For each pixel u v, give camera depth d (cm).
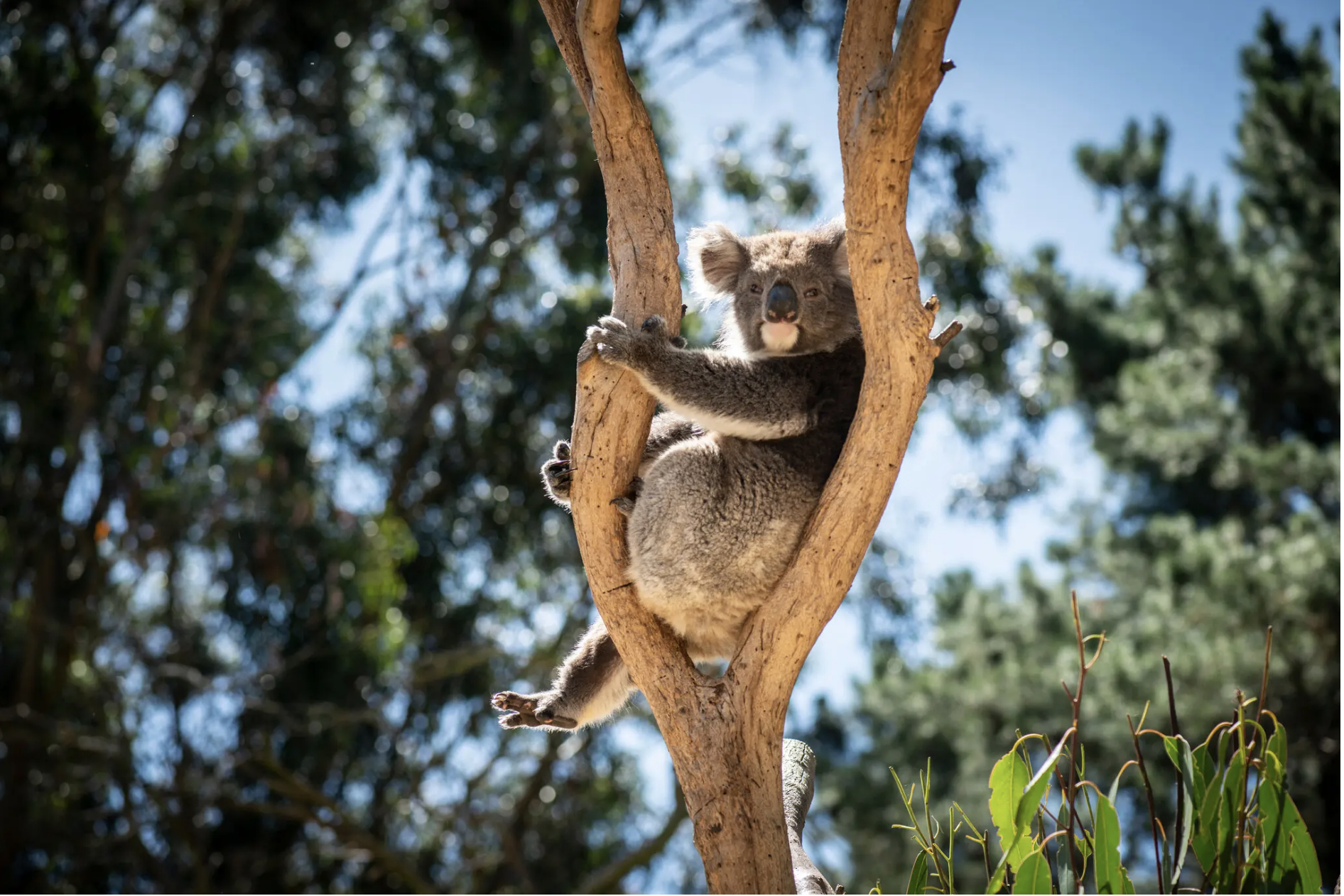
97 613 1555
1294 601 1356
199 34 1756
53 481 1570
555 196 1719
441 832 1555
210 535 1511
